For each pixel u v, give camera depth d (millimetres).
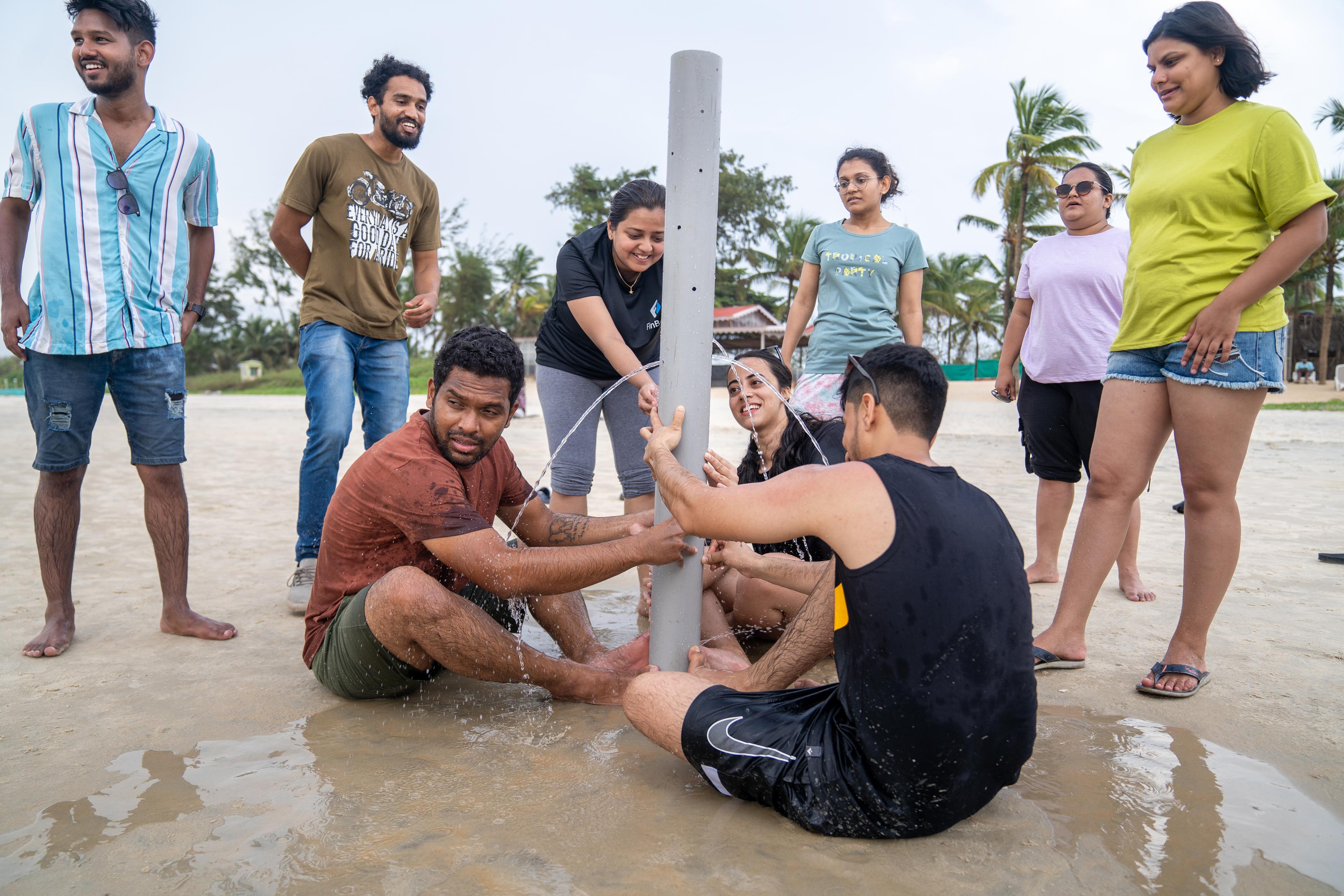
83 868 1638
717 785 1925
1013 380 4254
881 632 1659
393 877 1605
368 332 3803
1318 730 2336
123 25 2898
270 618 3406
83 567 4176
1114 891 1589
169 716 2428
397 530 2455
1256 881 1619
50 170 2895
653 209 3113
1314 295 41344
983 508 1767
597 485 7480
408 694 2619
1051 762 2145
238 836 1758
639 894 1560
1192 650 2686
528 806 1903
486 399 2359
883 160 4359
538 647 3094
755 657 3045
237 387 49156
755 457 3359
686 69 2311
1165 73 2668
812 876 1633
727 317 38812
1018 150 32469
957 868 1672
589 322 3295
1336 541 4945
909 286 4375
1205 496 2625
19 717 2410
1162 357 2693
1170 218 2650
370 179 3744
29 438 11883
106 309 2934
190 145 3178
